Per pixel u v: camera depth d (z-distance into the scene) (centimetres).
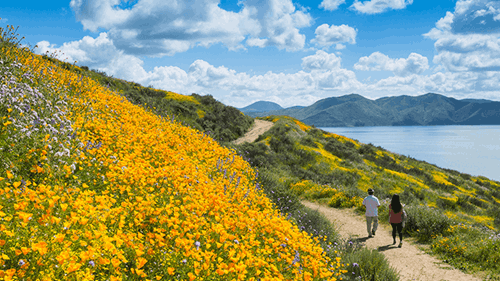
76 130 538
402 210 932
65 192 312
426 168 3419
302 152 2506
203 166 771
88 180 415
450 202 2123
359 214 1326
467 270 765
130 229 324
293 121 3981
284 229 481
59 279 217
